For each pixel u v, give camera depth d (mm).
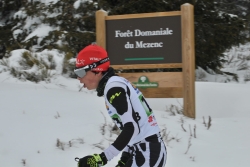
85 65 5633
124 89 5492
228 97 13930
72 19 18688
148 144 5621
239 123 11391
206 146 9703
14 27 20203
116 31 12820
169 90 12414
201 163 8828
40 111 10812
